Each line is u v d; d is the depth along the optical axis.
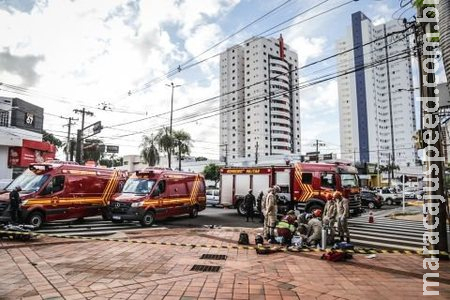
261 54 96.38
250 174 20.98
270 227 11.21
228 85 102.00
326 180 18.06
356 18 82.44
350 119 93.56
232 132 103.25
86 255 8.55
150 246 9.97
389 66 86.31
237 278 6.70
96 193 16.62
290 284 6.34
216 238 11.87
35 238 11.03
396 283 6.50
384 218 21.09
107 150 40.28
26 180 14.57
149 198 15.90
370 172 60.50
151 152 43.09
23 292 5.64
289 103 107.88
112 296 5.50
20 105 35.00
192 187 19.39
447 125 13.79
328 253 8.50
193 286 6.11
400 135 84.94
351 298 5.62
